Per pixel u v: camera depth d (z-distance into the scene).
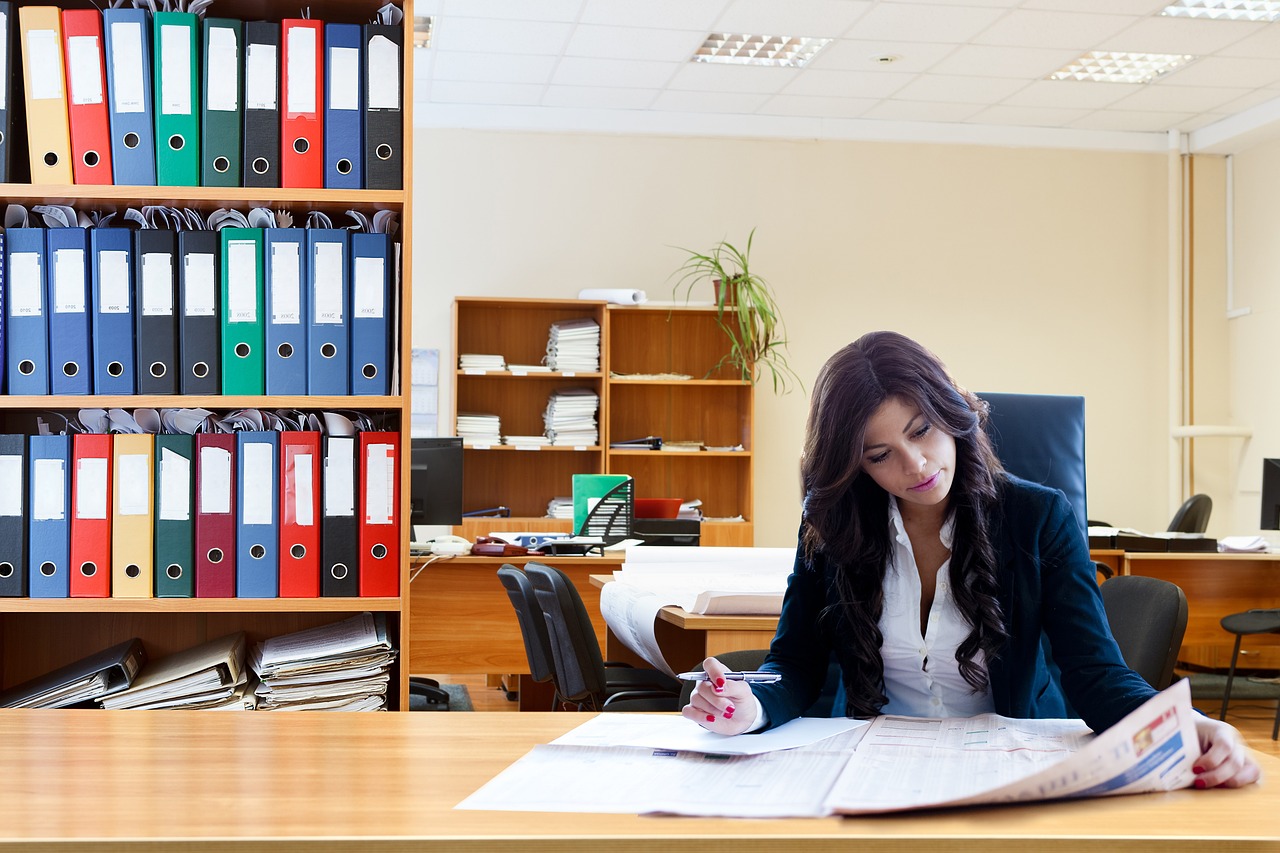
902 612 1.53
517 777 1.01
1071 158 7.25
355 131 2.16
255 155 2.13
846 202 7.05
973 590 1.45
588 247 6.85
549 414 6.44
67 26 2.11
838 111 6.88
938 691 1.54
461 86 6.43
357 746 1.14
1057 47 5.79
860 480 1.51
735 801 0.92
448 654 3.97
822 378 1.43
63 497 2.10
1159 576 4.84
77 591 2.11
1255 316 7.09
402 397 2.16
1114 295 7.28
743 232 6.97
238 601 2.12
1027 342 7.20
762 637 2.51
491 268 6.77
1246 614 4.69
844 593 1.50
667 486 6.79
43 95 2.11
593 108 6.83
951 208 7.14
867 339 1.42
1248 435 7.10
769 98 6.63
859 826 0.87
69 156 2.12
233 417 2.18
